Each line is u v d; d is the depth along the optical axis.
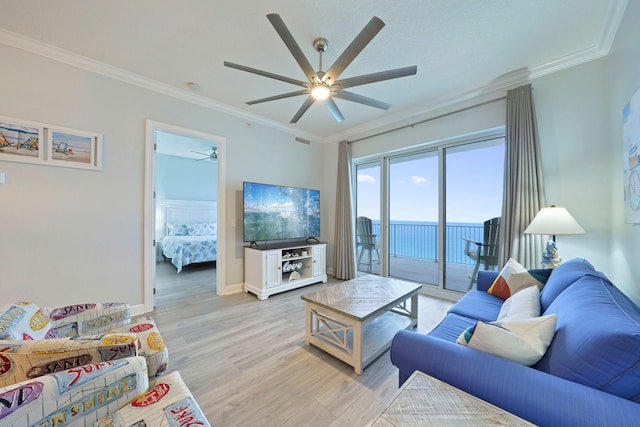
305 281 4.02
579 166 2.42
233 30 2.13
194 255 4.97
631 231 1.84
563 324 1.06
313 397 1.61
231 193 3.74
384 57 2.48
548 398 0.81
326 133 4.81
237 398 1.59
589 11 1.91
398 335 1.24
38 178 2.34
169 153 5.97
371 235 4.61
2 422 0.73
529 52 2.40
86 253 2.58
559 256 2.44
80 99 2.54
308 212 4.48
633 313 0.96
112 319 1.68
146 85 2.93
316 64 2.58
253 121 3.99
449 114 3.38
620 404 0.73
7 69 2.20
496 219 3.21
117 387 0.97
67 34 2.18
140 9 1.91
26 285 2.29
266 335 2.42
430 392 0.93
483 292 2.33
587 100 2.38
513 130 2.73
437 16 1.97
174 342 2.28
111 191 2.72
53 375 0.86
